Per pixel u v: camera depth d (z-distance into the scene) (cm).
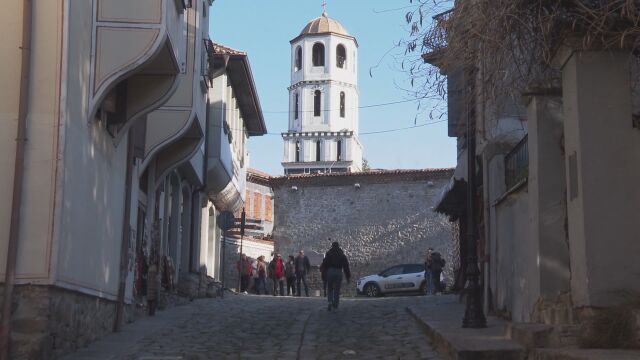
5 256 998
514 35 944
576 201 934
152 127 1744
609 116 923
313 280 4862
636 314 796
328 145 8862
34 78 1030
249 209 6069
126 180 1511
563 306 1012
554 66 1016
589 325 843
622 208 910
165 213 2202
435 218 4734
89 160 1187
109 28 1186
